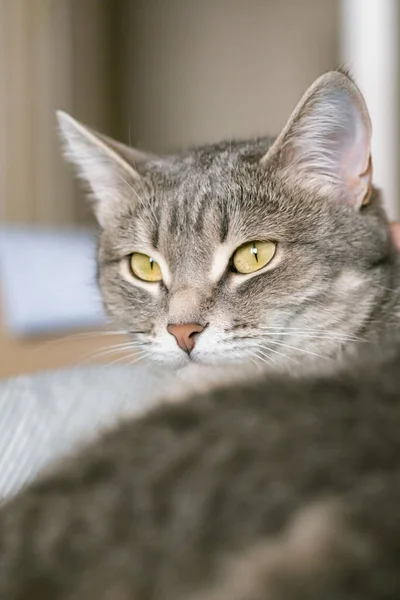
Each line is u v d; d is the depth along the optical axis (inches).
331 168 14.0
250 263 13.9
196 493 7.7
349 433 8.2
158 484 8.0
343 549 6.9
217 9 39.6
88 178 16.4
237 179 14.3
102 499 8.0
